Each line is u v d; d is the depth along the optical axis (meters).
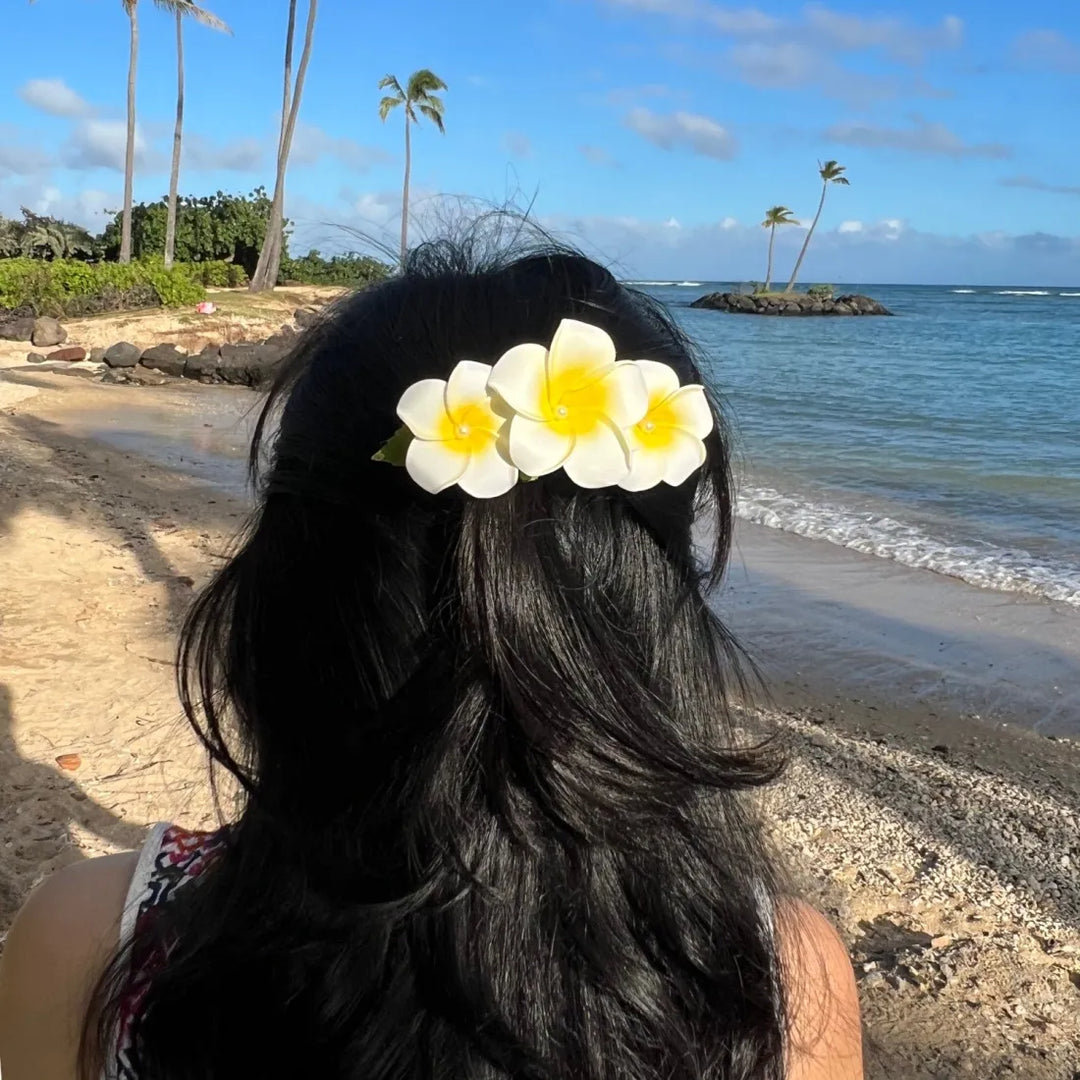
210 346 23.33
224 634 0.91
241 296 30.55
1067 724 5.29
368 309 0.86
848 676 5.86
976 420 18.77
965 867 3.56
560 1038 0.76
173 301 27.06
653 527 0.81
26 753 3.92
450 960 0.75
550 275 0.85
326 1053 0.76
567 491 0.77
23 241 36.69
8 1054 0.89
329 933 0.77
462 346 0.77
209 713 0.94
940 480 12.38
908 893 3.37
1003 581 7.81
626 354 0.82
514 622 0.74
